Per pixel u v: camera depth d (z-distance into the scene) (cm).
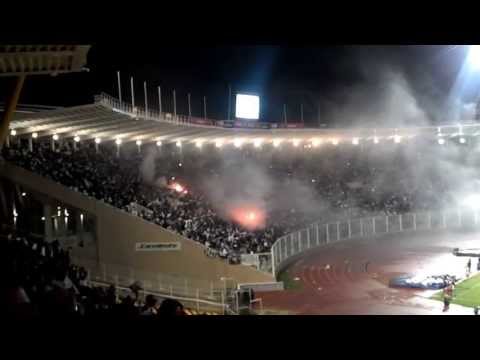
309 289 3275
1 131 2208
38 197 3169
